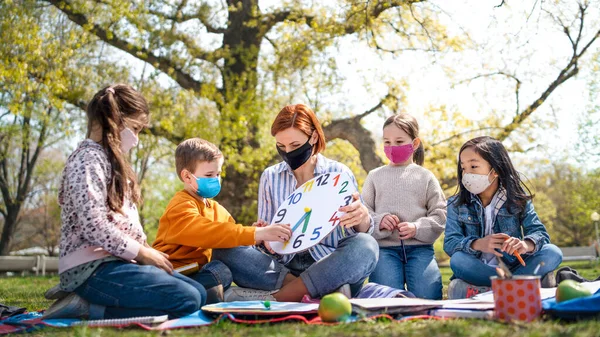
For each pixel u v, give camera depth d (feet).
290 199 12.36
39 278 39.29
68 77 40.86
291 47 41.55
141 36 42.14
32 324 9.41
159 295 9.65
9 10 37.93
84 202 9.44
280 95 44.60
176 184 82.43
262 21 44.24
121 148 10.32
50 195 92.07
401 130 14.42
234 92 42.01
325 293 11.20
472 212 12.76
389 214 13.62
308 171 12.92
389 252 13.66
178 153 12.18
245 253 11.68
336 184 12.01
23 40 37.40
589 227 101.19
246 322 8.92
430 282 13.16
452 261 12.35
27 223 99.09
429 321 8.48
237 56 45.42
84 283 9.71
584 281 11.87
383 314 8.88
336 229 12.30
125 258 9.75
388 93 45.42
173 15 44.37
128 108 10.35
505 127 43.93
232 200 45.88
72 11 42.63
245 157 41.34
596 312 7.92
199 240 11.33
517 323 7.75
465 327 7.64
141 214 77.36
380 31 43.70
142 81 45.65
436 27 43.14
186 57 43.19
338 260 11.09
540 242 11.87
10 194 79.20
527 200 12.59
